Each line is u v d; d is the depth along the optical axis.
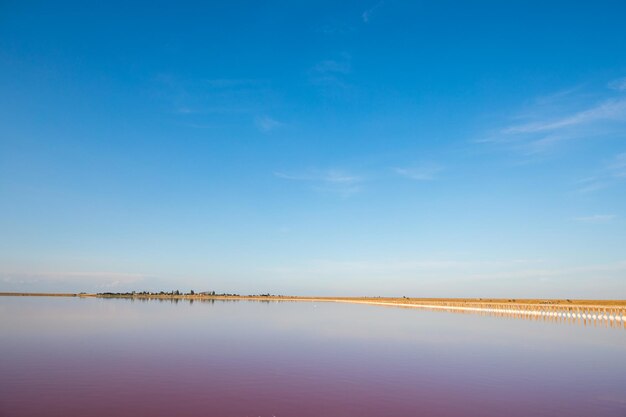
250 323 48.03
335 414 15.03
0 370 20.97
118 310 70.56
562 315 55.72
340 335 36.50
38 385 18.19
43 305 86.75
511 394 17.53
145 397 16.61
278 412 15.15
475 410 15.59
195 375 20.20
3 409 15.12
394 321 53.38
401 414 15.11
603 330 41.81
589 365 23.48
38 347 27.61
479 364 23.53
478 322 51.69
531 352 27.72
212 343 30.41
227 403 16.02
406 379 19.88
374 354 26.53
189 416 14.62
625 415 15.14
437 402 16.42
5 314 56.41
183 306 96.94
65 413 14.78
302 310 84.69
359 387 18.38
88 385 18.23
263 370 21.48
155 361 23.45
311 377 20.08
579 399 16.92
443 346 30.19
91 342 30.03
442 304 96.62
